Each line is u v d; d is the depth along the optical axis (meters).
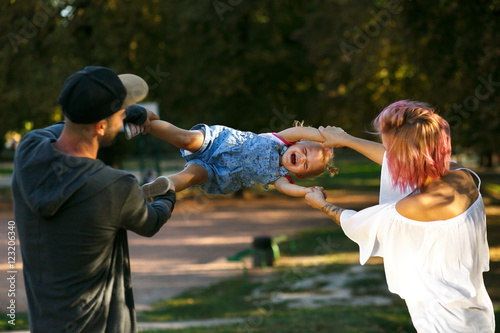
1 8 18.36
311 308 8.27
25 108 19.42
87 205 1.99
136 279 10.73
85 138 2.08
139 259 12.77
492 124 10.95
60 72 18.86
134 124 2.52
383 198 2.63
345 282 10.11
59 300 2.03
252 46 23.16
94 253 2.03
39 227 2.03
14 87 18.86
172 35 21.56
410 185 2.40
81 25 20.02
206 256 13.04
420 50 11.14
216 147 3.04
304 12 23.97
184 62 22.36
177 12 20.95
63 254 2.01
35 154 2.05
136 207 2.07
